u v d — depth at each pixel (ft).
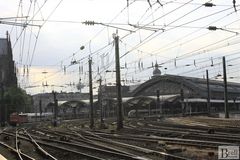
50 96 541.34
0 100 367.86
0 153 95.09
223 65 234.38
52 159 76.33
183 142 96.89
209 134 114.11
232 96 485.97
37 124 293.84
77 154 82.64
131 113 372.58
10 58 444.14
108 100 398.62
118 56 169.48
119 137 119.75
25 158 80.69
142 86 479.00
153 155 76.79
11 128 249.75
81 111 474.90
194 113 357.00
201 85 431.43
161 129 151.33
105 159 73.92
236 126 153.99
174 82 447.42
